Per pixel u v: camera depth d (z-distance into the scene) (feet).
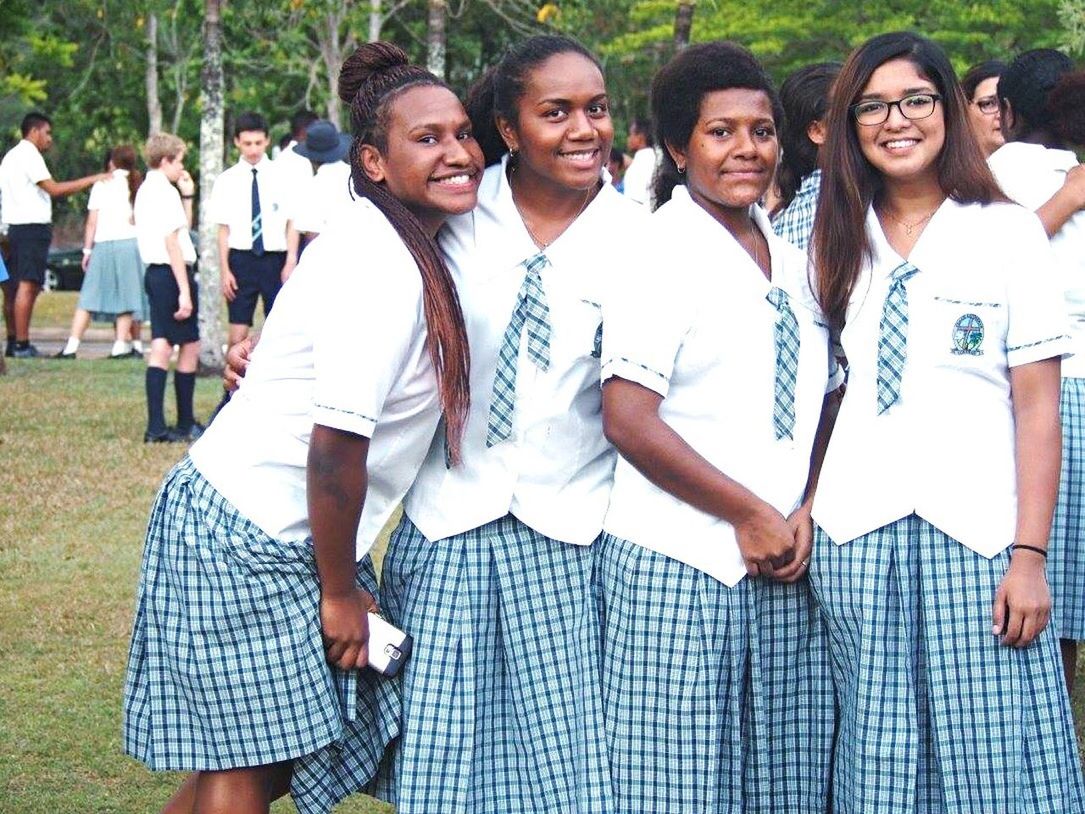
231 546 10.89
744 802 11.48
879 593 10.93
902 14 55.47
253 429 11.12
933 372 10.91
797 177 14.80
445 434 11.27
